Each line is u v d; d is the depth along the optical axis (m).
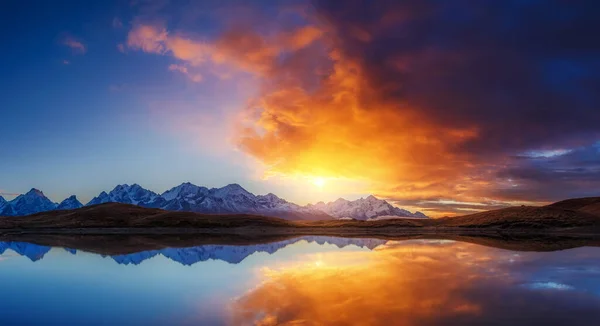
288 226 135.88
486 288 22.48
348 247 55.31
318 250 50.09
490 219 124.50
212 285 23.81
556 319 15.88
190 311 17.22
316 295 20.33
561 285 23.50
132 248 54.03
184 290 22.27
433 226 132.00
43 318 16.73
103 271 30.70
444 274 27.97
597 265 33.44
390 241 69.94
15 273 30.12
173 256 42.34
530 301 19.02
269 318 15.89
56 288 23.78
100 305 18.81
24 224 129.50
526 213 121.38
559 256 41.00
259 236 93.06
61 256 43.06
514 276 27.11
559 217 114.25
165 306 18.28
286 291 21.55
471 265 33.25
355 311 16.92
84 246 57.78
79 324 15.64
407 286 23.08
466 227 122.12
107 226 125.81
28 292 22.56
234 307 17.84
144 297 20.50
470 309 17.39
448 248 52.50
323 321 15.30
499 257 40.16
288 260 37.84
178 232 113.19
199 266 33.34
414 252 46.50
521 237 83.62
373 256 41.41
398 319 15.71
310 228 133.75
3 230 118.00
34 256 43.19
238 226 128.88
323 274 28.16
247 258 39.81
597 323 15.36
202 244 62.62
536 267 31.95
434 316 16.17
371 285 23.48
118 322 15.85
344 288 22.38
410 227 132.38
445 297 19.84
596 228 101.62
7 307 18.75
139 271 30.47
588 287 22.95
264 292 21.39
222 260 38.03
